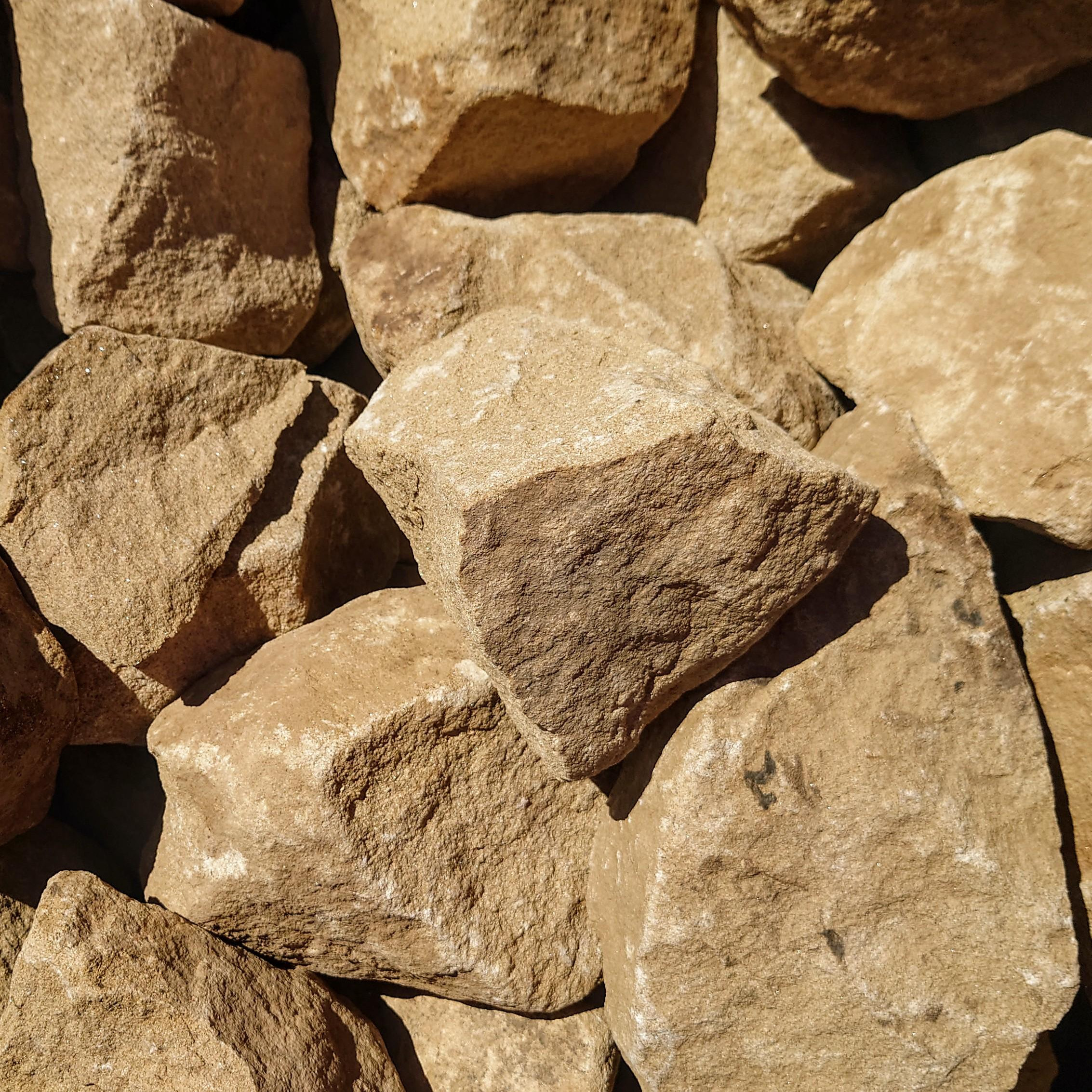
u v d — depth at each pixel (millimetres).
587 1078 377
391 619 382
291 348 453
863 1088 343
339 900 351
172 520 364
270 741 348
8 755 355
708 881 336
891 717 337
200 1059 335
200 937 360
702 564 312
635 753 368
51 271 401
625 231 419
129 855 441
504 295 404
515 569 302
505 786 367
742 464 301
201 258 403
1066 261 355
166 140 384
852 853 333
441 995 381
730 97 432
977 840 331
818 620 343
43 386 354
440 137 401
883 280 391
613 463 296
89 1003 334
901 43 378
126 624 355
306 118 433
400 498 340
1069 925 333
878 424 368
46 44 384
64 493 354
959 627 343
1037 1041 333
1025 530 388
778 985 343
